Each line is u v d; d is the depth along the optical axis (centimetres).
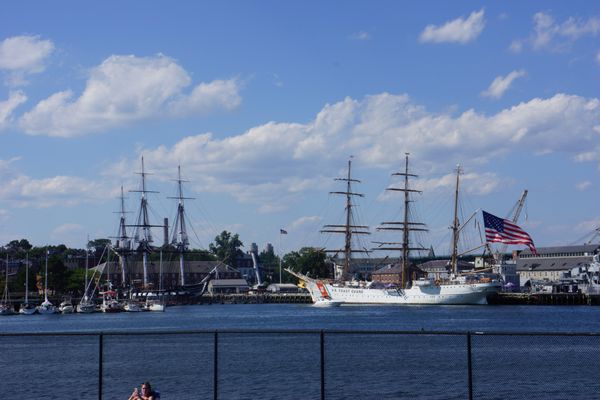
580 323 16250
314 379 5912
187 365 6656
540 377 5609
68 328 16450
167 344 9169
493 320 17550
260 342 9306
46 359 7438
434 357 6812
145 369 6431
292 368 6444
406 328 14900
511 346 7738
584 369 5941
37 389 5612
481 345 8100
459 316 19388
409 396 5122
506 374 5809
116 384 5766
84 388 5625
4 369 6662
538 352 6169
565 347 6506
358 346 8319
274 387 5588
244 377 6022
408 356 6969
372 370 6203
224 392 5422
